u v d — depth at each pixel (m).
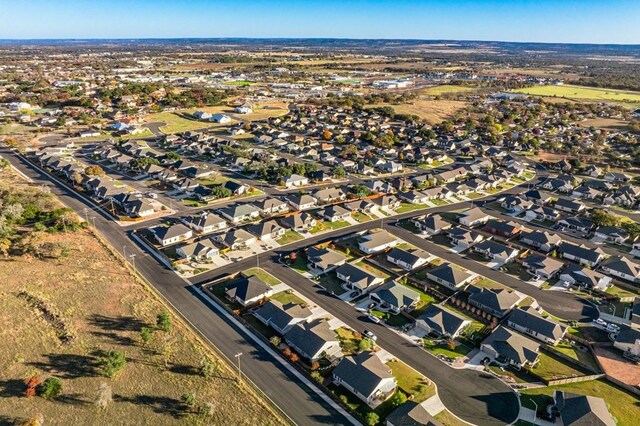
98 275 82.19
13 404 53.28
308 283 84.06
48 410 52.78
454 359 64.56
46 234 95.56
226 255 93.50
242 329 70.12
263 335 68.44
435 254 97.50
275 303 74.19
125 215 111.50
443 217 118.12
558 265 89.56
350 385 57.41
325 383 59.25
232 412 53.41
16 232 96.75
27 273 81.38
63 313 70.19
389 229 109.62
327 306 76.94
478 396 57.75
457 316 71.50
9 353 61.44
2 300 73.00
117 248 94.50
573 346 68.44
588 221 112.38
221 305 76.12
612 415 54.75
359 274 83.69
